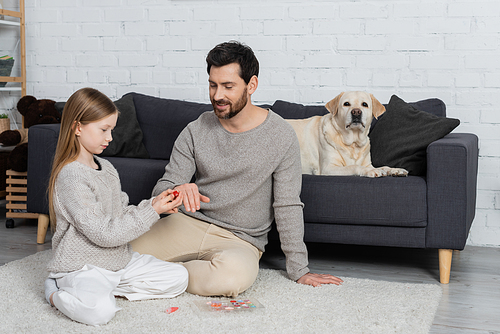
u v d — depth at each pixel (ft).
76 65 10.44
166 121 8.87
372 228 6.56
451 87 8.61
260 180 5.54
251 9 9.41
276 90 9.42
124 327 4.44
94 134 4.87
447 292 5.97
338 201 6.56
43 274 6.02
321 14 9.09
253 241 5.72
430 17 8.59
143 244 5.71
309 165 7.55
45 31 10.53
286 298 5.30
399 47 8.79
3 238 8.21
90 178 4.87
